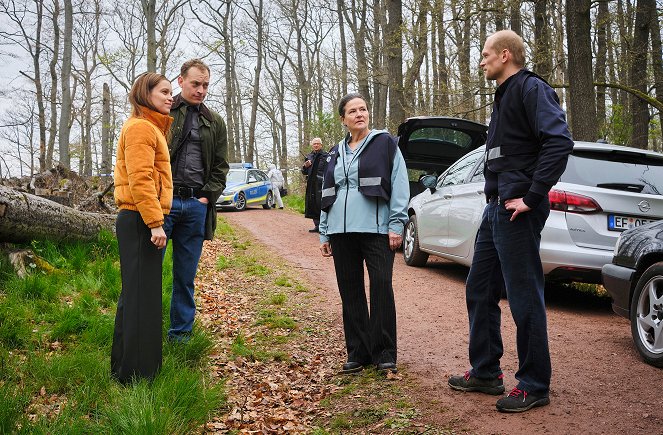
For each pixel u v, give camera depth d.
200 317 5.86
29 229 6.87
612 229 5.84
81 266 6.95
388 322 4.28
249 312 6.29
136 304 3.86
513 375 4.16
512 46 3.47
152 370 3.88
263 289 7.39
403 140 10.44
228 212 19.59
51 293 5.72
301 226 14.84
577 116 11.02
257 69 38.22
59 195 10.08
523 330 3.48
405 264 9.14
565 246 5.84
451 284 7.56
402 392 3.93
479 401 3.70
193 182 4.73
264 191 21.69
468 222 7.07
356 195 4.27
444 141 10.45
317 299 6.79
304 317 6.03
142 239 3.88
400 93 18.81
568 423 3.28
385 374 4.25
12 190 6.75
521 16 17.58
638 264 4.62
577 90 11.03
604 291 7.19
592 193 5.86
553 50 14.94
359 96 4.39
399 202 4.21
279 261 9.44
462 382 3.88
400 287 7.35
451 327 5.52
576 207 5.85
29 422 3.20
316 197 12.99
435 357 4.67
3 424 3.13
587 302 6.69
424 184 7.92
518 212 3.34
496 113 3.55
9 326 4.68
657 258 4.55
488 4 15.04
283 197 26.11
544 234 5.92
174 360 4.24
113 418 3.22
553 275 5.98
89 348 4.50
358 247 4.38
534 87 3.33
